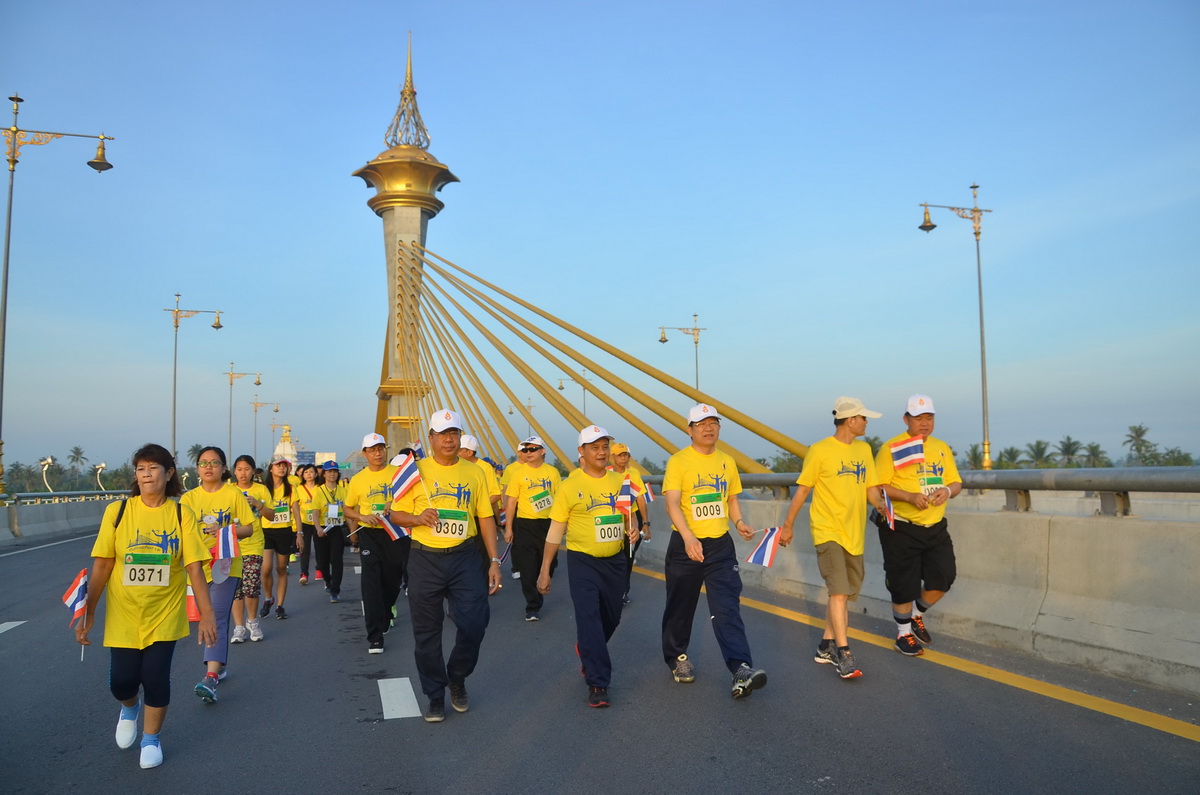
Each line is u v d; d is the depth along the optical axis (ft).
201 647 25.75
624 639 24.90
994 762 13.98
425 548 18.20
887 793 13.03
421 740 16.67
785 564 31.45
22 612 33.53
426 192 142.72
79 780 14.84
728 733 16.16
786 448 35.99
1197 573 17.21
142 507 15.57
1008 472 21.77
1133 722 15.49
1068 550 19.98
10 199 69.51
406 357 132.87
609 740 16.15
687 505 19.43
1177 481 17.30
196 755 16.07
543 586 19.74
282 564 31.35
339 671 22.74
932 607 23.31
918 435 20.98
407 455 19.13
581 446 19.34
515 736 16.65
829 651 20.68
